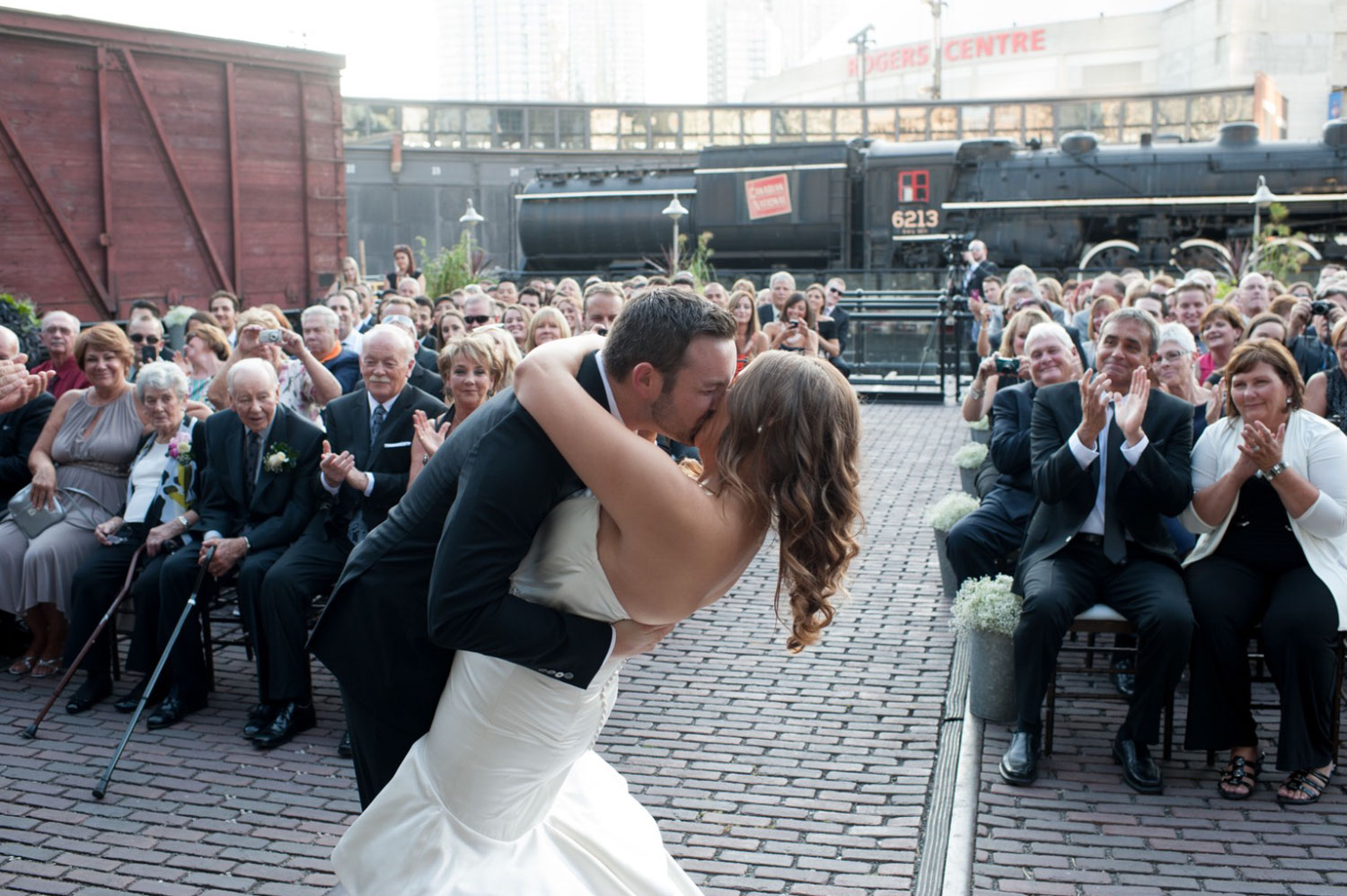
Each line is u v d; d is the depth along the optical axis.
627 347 2.08
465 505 2.04
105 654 5.19
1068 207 19.39
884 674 5.30
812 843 3.77
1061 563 4.44
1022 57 56.31
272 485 5.02
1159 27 51.34
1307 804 4.01
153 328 8.55
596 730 2.43
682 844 3.78
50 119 11.27
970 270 15.33
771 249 21.17
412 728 2.42
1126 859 3.63
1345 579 4.08
